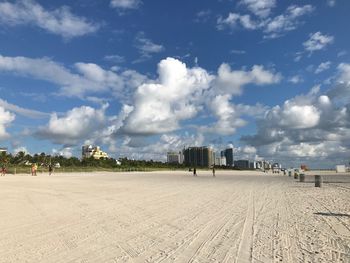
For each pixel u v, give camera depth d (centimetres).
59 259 871
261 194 2833
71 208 1855
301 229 1273
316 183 3794
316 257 884
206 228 1291
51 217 1542
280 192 3053
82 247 996
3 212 1692
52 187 3472
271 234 1181
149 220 1471
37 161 13850
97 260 862
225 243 1047
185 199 2375
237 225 1355
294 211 1766
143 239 1103
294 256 894
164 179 5769
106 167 13850
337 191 3158
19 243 1045
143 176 7219
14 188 3284
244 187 3756
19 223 1388
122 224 1373
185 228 1291
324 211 1769
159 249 973
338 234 1181
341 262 837
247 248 983
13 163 13175
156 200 2295
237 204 2081
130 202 2161
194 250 962
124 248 985
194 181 5156
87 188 3388
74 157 15125
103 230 1250
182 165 19762
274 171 14075
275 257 885
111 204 2047
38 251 951
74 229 1266
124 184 4131
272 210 1805
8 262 845
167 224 1376
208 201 2248
